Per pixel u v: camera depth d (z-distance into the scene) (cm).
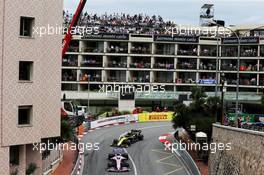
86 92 8762
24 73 3316
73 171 4041
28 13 3272
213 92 8825
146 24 10200
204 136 4875
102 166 4475
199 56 9225
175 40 9156
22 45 3244
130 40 9050
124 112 8362
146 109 9081
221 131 3697
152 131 7169
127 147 5650
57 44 3559
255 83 8988
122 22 10062
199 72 9294
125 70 9119
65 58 8944
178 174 4256
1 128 3128
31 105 3319
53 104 3572
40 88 3378
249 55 8969
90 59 9112
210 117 5391
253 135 2731
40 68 3372
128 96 8756
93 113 8450
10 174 3212
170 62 9400
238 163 3023
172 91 9188
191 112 5641
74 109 6738
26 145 3453
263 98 8100
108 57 9156
